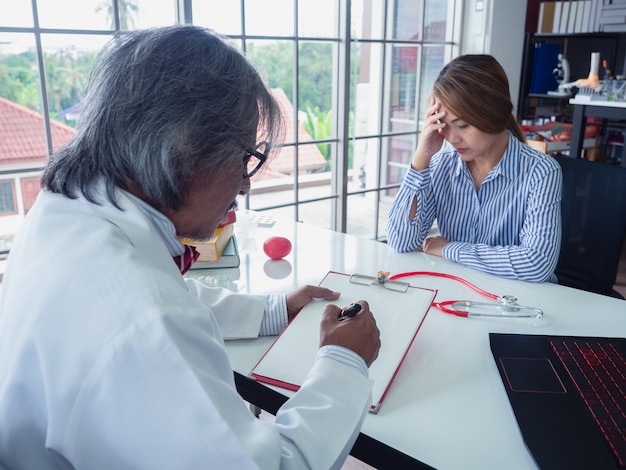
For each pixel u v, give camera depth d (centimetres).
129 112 57
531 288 124
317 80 301
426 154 153
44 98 225
